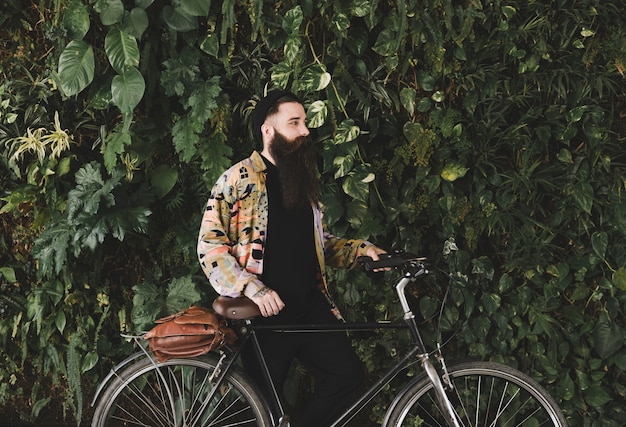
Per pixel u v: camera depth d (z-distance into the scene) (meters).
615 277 3.38
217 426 3.29
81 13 3.06
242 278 2.52
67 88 3.01
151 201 3.20
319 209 2.74
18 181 3.28
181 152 3.27
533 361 3.41
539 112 3.34
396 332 3.35
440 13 3.25
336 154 3.20
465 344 3.40
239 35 3.25
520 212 3.38
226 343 2.68
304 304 2.70
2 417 3.44
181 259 3.33
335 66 3.25
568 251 3.43
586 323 3.42
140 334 3.12
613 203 3.35
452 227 3.31
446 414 2.70
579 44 3.32
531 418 3.39
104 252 3.33
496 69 3.31
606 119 3.38
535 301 3.39
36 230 3.33
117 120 3.25
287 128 2.63
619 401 3.45
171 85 3.11
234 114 3.28
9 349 3.37
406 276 2.71
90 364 3.26
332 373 2.74
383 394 3.38
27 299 3.34
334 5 3.15
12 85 3.19
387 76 3.26
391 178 3.30
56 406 3.44
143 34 3.13
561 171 3.38
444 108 3.32
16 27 3.22
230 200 2.61
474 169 3.34
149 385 3.30
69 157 3.21
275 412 2.75
